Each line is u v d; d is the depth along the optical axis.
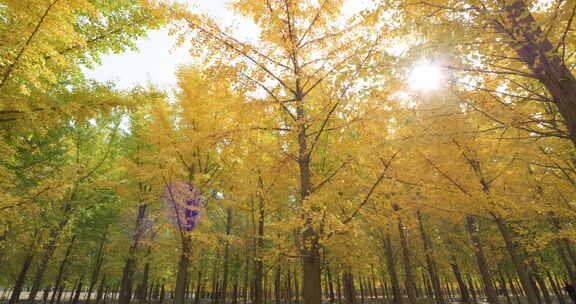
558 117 5.84
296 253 4.91
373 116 4.77
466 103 5.02
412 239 14.92
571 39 4.00
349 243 7.50
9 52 3.63
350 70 4.40
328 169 7.82
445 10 4.00
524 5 3.74
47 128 5.30
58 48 5.43
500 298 27.70
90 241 15.67
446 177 6.06
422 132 5.03
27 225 8.92
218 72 5.32
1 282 15.83
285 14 5.38
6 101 4.44
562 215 6.56
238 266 18.28
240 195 9.49
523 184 7.18
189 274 18.39
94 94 5.42
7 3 3.69
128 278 12.54
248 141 5.55
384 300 25.69
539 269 13.05
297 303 19.42
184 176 9.61
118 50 6.34
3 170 5.25
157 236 10.99
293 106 5.62
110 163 12.68
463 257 15.11
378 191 5.61
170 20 4.86
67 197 11.00
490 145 6.33
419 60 4.13
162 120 9.17
